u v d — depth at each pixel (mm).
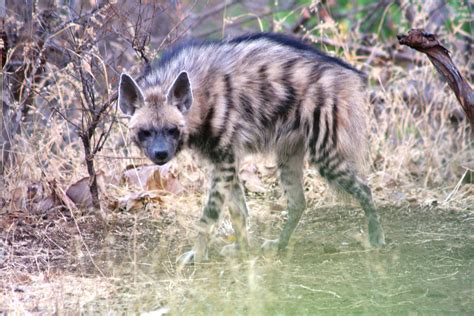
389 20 16234
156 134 9562
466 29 15625
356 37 15461
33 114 11930
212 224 9578
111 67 11180
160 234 10250
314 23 16703
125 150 12391
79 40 10773
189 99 9562
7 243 9594
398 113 13695
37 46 11523
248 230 10477
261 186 12094
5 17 11391
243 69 10055
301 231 10602
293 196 10148
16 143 11383
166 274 8820
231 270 8953
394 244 9930
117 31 11469
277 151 10242
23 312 7633
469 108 9312
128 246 9789
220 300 7953
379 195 12094
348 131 10078
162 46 11945
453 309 7664
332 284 8422
